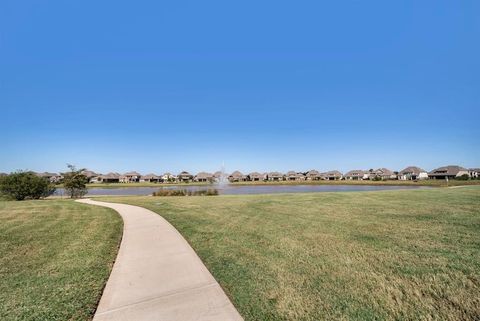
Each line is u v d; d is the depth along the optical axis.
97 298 3.62
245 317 3.13
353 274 4.31
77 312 3.29
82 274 4.45
